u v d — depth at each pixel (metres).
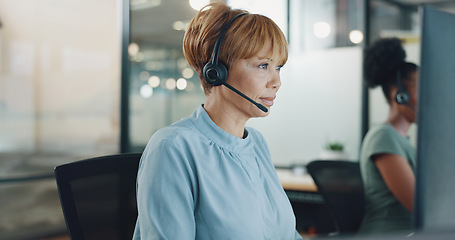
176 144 0.82
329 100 3.71
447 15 0.67
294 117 3.86
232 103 0.89
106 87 3.68
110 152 3.69
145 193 0.79
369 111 3.55
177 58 4.16
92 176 1.04
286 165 3.74
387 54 1.38
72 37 3.56
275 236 0.89
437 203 0.66
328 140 3.72
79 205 1.00
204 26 0.90
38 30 3.41
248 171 0.89
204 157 0.85
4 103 3.26
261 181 0.92
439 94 0.65
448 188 0.66
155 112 4.17
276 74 0.90
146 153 0.87
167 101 4.22
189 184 0.81
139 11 4.06
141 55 4.14
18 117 3.32
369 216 1.41
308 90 3.80
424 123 0.65
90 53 3.65
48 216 3.43
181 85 4.21
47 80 3.46
